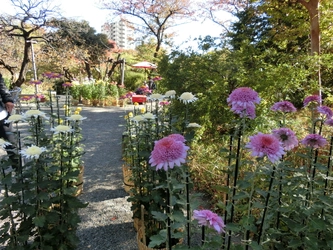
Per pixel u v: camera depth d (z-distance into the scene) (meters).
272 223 1.84
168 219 1.44
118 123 8.08
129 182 3.26
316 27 5.36
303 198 1.67
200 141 3.84
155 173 2.21
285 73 3.92
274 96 3.93
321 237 1.73
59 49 12.59
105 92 12.77
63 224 1.97
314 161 1.86
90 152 5.09
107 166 4.34
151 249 1.94
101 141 5.92
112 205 3.07
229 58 3.92
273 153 1.17
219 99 3.90
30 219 1.85
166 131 2.46
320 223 1.55
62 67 13.61
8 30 11.19
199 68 3.91
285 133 1.53
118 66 19.03
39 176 1.81
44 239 1.87
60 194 2.01
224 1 12.11
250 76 3.86
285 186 1.77
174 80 3.96
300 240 1.62
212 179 3.06
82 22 15.02
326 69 5.88
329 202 1.65
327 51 6.24
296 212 1.69
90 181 3.74
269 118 3.62
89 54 15.75
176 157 1.13
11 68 12.38
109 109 11.16
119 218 2.79
